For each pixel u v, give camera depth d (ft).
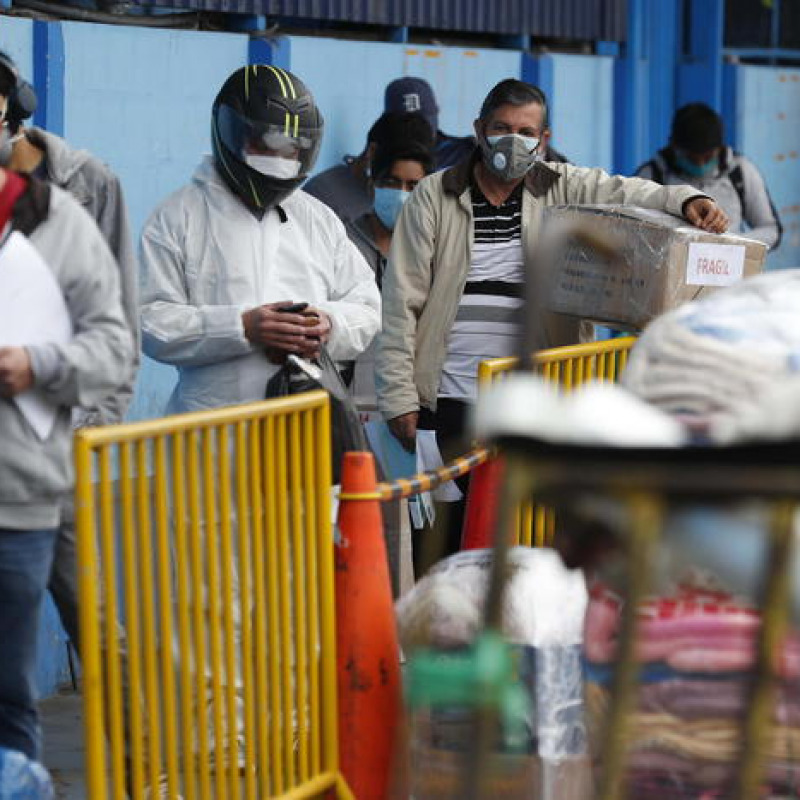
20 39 56.59
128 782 39.14
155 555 36.04
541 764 35.09
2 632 36.19
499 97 52.90
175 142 62.28
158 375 62.08
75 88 58.54
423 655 34.99
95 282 35.60
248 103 46.37
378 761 38.22
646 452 22.09
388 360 54.03
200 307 47.11
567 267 51.11
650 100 82.89
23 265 34.76
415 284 54.13
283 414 36.94
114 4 60.70
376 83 69.77
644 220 49.62
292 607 37.65
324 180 63.62
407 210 54.34
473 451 44.70
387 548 48.26
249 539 36.55
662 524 24.30
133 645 34.12
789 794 26.63
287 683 37.52
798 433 24.06
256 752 37.29
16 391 34.37
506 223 53.88
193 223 47.65
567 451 22.22
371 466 38.34
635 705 27.48
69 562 39.93
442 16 72.59
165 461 34.32
